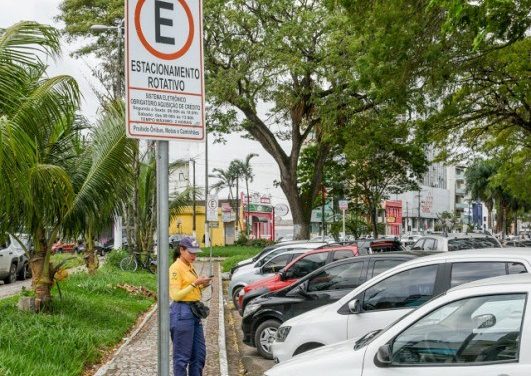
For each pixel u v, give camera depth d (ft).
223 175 250.78
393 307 26.17
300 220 102.37
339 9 82.28
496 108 71.46
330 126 87.20
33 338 30.50
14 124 24.64
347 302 27.22
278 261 56.39
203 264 117.19
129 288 59.72
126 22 11.77
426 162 117.08
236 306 57.21
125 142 39.06
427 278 25.72
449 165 93.35
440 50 50.44
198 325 25.45
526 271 23.84
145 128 11.83
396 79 54.54
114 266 89.40
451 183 416.67
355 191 126.41
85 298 48.39
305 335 27.32
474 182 270.87
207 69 92.58
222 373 30.71
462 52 54.03
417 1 49.78
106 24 103.14
